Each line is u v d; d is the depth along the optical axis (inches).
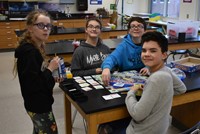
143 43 57.9
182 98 70.7
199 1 237.9
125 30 200.5
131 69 89.0
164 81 51.3
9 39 259.4
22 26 261.0
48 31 64.7
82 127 103.2
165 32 198.5
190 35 167.3
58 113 115.9
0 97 136.3
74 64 89.6
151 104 51.1
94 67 91.7
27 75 59.1
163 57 56.9
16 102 129.5
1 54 246.1
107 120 60.1
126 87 69.0
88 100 61.6
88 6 312.3
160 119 52.7
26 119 110.7
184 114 96.9
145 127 53.4
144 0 331.3
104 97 63.2
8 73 181.5
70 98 66.6
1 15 259.3
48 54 110.9
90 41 92.8
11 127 103.8
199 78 80.7
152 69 58.7
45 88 61.9
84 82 74.1
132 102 55.5
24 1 275.3
